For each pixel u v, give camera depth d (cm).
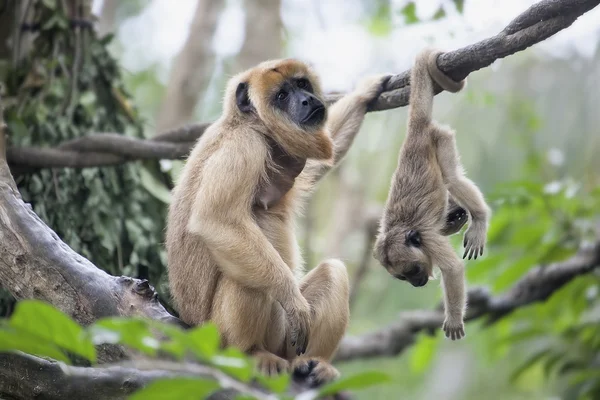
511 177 1981
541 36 862
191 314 968
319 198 2598
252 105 1016
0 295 1152
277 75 1037
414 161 970
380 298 2395
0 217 869
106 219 1245
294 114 1023
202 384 506
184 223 976
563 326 1538
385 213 1002
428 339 1664
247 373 500
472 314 1536
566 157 1886
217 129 1015
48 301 853
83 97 1336
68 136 1301
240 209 931
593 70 1933
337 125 1116
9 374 811
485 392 2408
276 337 995
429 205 959
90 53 1362
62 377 802
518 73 2044
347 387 512
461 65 927
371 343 1655
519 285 1538
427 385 2461
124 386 776
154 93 2797
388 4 2166
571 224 1458
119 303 841
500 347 1623
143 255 1240
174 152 1222
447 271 942
